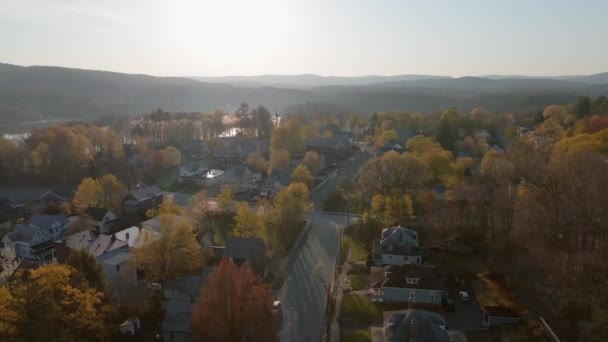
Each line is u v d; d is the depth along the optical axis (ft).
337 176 500.33
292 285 228.22
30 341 127.24
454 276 230.07
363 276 235.61
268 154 587.27
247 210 279.28
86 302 146.51
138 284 217.56
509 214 266.57
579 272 196.44
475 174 397.80
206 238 290.15
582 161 267.80
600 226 217.56
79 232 284.61
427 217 303.89
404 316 171.12
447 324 184.65
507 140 640.99
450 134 597.52
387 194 331.36
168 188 458.91
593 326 157.89
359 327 185.68
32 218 298.56
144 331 184.55
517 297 202.39
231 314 162.81
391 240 252.01
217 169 558.97
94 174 484.74
